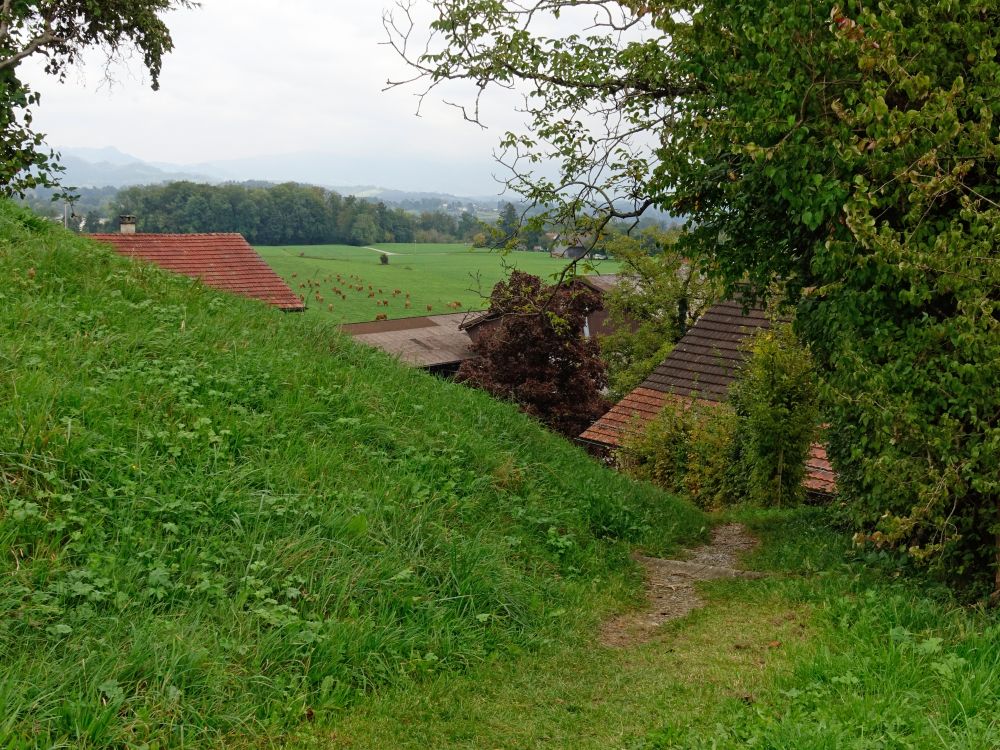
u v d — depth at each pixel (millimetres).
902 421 7543
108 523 6234
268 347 10812
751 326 24922
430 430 10398
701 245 11562
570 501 10938
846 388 8250
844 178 8164
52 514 6074
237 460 7707
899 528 7289
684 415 20703
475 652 6488
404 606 6633
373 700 5523
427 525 7801
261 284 34656
